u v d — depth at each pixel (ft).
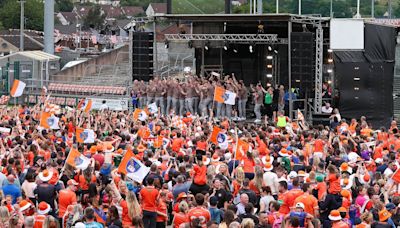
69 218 83.82
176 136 127.75
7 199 85.20
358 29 195.93
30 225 77.66
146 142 123.34
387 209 86.99
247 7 393.50
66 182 98.27
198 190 95.91
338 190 90.02
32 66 258.98
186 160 105.91
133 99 209.67
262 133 125.29
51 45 287.69
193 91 198.80
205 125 139.33
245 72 219.41
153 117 158.40
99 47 453.17
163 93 202.18
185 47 297.53
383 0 484.33
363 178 99.25
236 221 76.18
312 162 110.22
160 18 211.00
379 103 197.36
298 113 159.43
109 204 88.12
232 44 218.59
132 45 213.46
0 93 250.16
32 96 244.63
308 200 84.89
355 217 88.33
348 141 124.57
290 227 76.74
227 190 93.30
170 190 100.48
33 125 136.46
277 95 200.34
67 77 287.28
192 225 78.23
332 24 195.62
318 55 196.34
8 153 107.96
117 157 110.32
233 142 124.36
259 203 91.61
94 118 158.51
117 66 300.61
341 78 196.34
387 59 197.67
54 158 109.50
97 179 97.50
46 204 84.23
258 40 203.51
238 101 196.34
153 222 92.58
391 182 94.63
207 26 214.69
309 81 192.03
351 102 196.54
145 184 101.24
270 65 216.95
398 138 138.51
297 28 210.38
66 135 134.00
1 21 588.91
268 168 97.96
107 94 240.73
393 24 208.33
